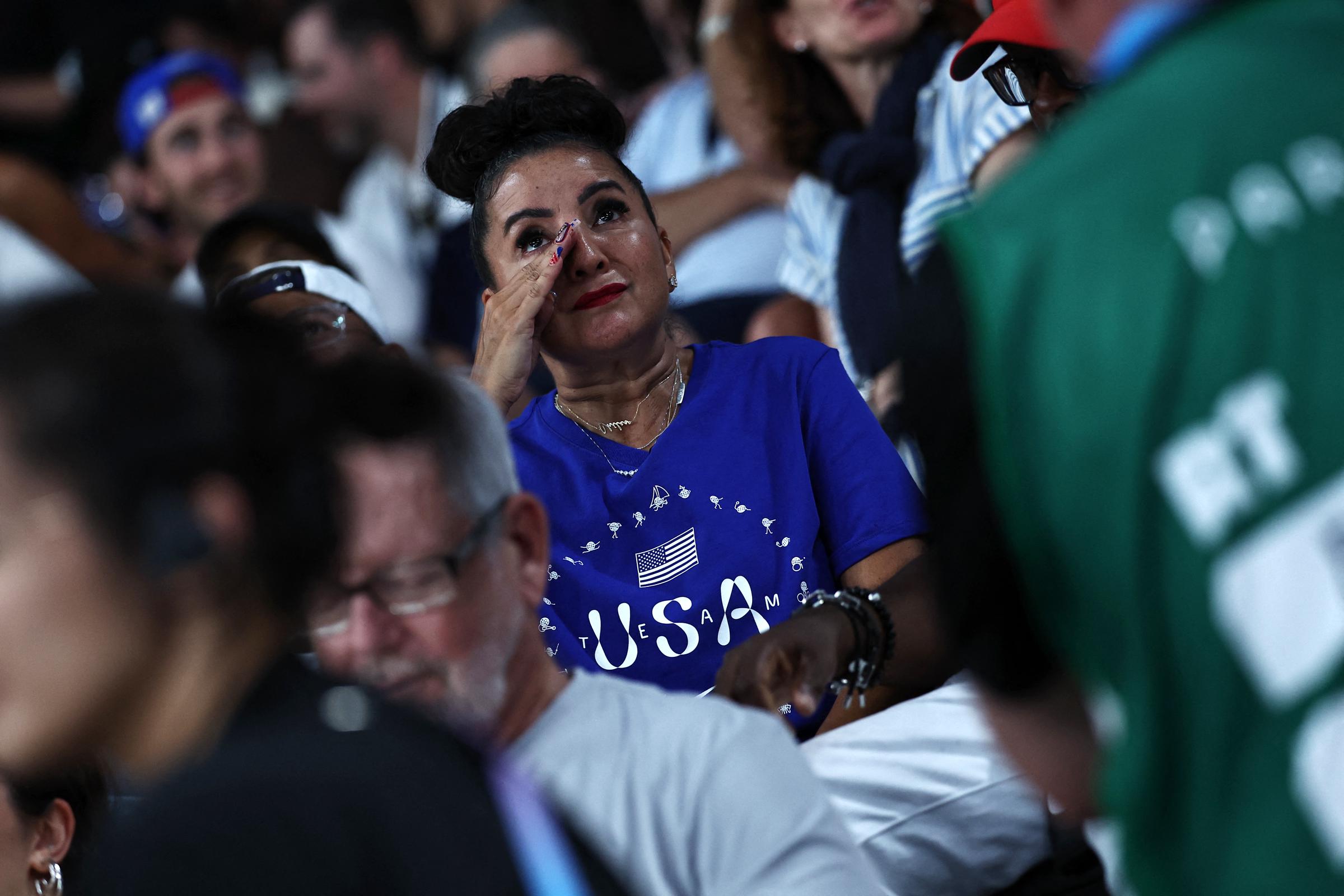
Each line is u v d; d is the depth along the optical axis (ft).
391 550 17.42
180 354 12.77
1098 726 15.47
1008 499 14.25
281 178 67.77
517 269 28.94
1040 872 28.17
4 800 23.21
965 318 14.83
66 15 69.46
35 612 12.51
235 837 12.17
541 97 29.63
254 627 13.20
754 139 45.57
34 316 12.82
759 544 28.12
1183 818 13.52
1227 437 13.14
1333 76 14.08
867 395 39.50
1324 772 12.85
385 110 68.08
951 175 38.42
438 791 13.01
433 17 77.46
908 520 28.35
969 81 38.19
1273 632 12.96
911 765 27.30
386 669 17.63
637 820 17.46
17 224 55.11
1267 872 12.99
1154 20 15.25
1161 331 13.41
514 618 18.25
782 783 17.87
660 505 28.25
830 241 42.96
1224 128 13.96
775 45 44.09
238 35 74.79
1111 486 13.47
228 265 39.37
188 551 12.54
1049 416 13.78
